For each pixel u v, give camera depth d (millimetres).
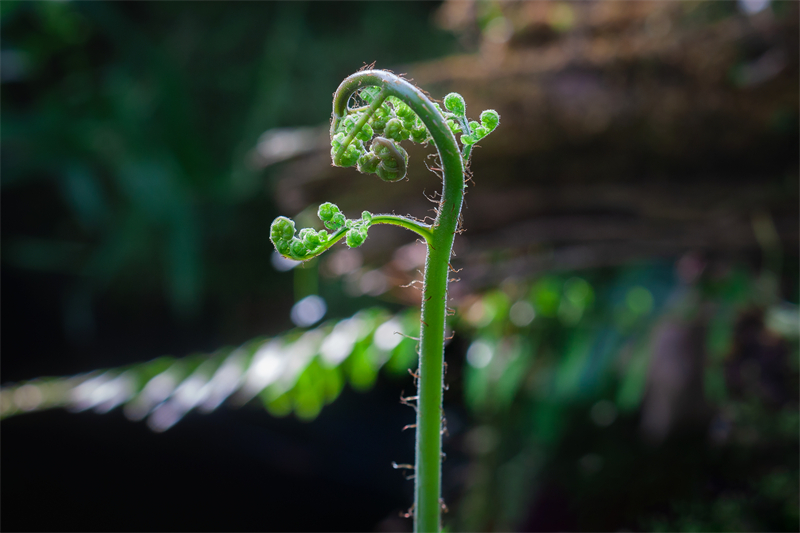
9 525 3076
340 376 1223
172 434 3281
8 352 3459
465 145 520
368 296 2484
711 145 1308
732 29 1201
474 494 1704
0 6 2768
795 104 1193
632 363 1356
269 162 1677
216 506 3113
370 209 1566
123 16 2973
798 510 1325
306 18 2770
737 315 1374
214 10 2930
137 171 2697
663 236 1409
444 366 524
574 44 1367
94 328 3318
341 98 512
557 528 1564
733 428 1477
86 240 3225
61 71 3150
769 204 1327
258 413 3289
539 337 1533
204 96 2895
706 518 1405
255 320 3121
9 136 2650
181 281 2721
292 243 508
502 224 1497
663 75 1262
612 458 1584
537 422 1570
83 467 3252
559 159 1402
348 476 2986
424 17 2713
